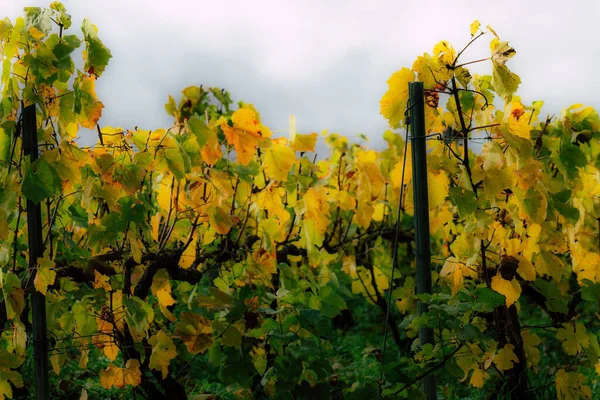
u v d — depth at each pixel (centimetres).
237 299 339
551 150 395
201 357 477
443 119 362
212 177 357
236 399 418
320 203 418
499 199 366
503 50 313
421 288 333
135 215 313
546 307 441
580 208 438
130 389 414
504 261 345
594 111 405
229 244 388
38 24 286
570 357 487
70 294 358
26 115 288
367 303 666
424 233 332
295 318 331
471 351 328
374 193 509
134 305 316
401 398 323
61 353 343
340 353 545
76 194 338
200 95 451
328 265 490
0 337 374
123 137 336
